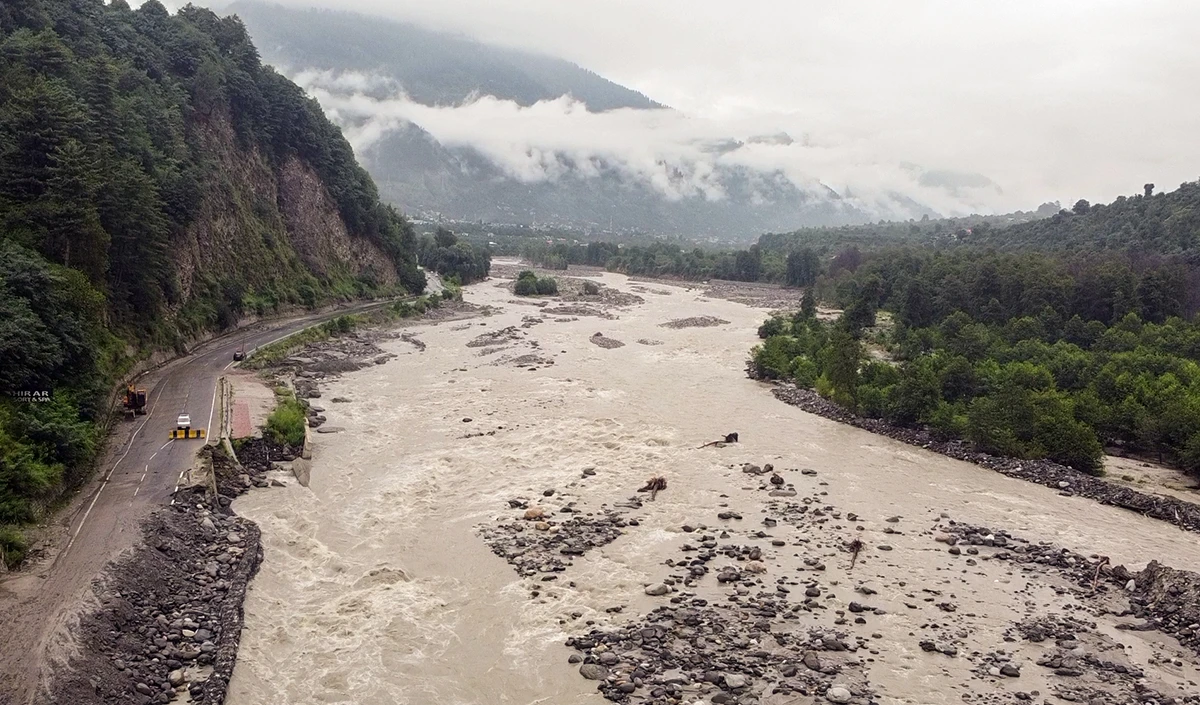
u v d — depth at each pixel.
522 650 30.83
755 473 53.34
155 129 85.69
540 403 70.69
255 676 28.41
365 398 70.88
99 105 73.50
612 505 46.62
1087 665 30.42
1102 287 98.62
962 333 90.81
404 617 33.19
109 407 53.44
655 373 86.88
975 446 60.31
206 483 43.06
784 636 31.81
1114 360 75.25
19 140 57.81
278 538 39.81
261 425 53.41
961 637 32.38
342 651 30.50
